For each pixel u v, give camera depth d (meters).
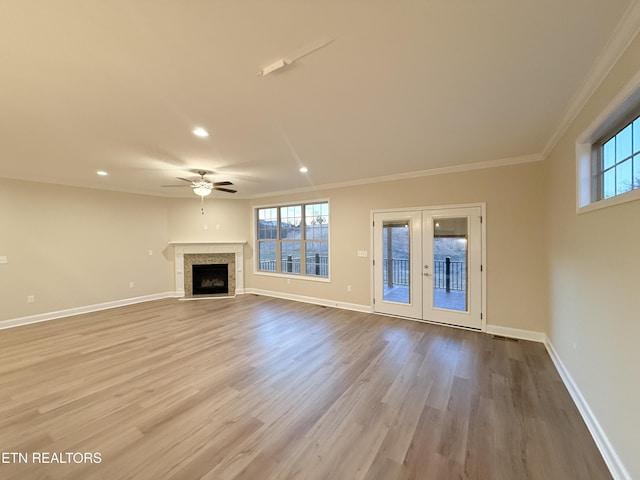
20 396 2.43
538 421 2.08
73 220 5.12
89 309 5.28
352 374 2.82
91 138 2.90
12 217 4.46
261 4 1.25
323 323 4.51
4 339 3.81
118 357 3.22
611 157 2.00
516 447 1.82
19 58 1.59
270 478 1.59
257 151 3.39
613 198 1.69
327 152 3.47
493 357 3.20
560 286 2.86
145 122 2.51
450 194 4.28
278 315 4.99
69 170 4.25
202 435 1.94
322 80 1.89
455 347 3.49
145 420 2.10
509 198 3.84
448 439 1.90
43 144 3.07
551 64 1.73
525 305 3.76
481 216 4.04
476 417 2.13
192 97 2.09
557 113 2.41
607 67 1.70
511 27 1.41
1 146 3.14
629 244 1.53
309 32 1.43
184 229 6.64
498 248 3.93
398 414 2.17
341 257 5.49
